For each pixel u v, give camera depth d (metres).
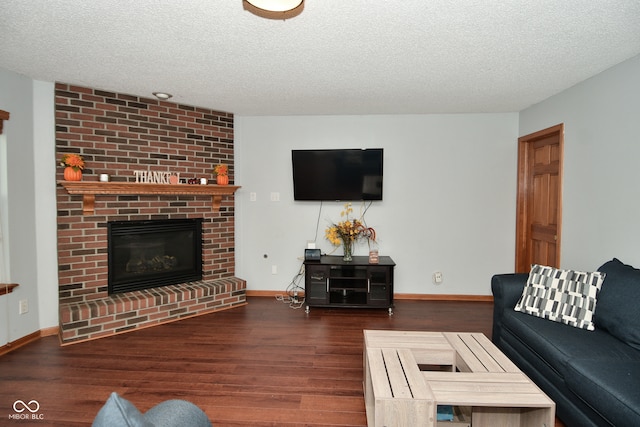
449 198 4.20
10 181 2.82
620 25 2.03
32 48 2.39
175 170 3.77
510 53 2.45
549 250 3.63
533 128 3.76
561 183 3.26
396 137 4.20
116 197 3.38
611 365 1.72
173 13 1.94
